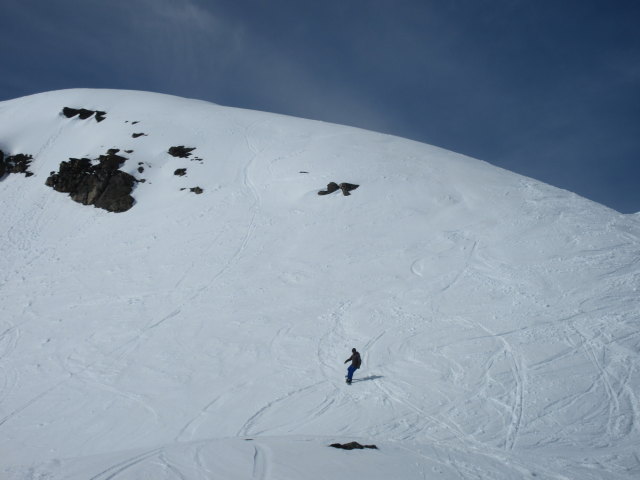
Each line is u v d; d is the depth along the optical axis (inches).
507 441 510.3
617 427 541.3
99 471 326.0
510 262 991.6
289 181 1513.3
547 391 616.4
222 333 852.6
